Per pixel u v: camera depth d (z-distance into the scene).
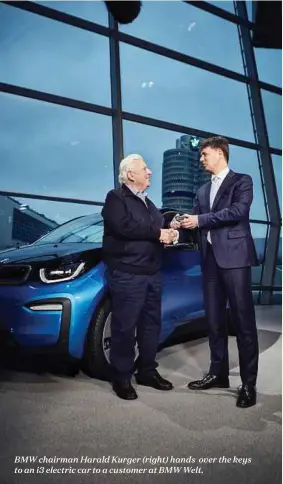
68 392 2.00
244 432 1.56
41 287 2.08
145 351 2.08
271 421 1.67
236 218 1.85
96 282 2.14
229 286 1.89
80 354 2.10
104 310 2.17
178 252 2.71
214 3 7.16
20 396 1.94
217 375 2.08
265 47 7.34
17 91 4.91
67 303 2.04
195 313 2.79
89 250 2.27
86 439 1.49
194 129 6.24
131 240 1.91
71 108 5.32
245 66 7.25
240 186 1.92
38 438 1.50
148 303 2.04
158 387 2.07
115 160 5.59
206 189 2.11
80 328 2.06
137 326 2.10
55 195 5.25
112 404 1.84
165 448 1.43
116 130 5.60
